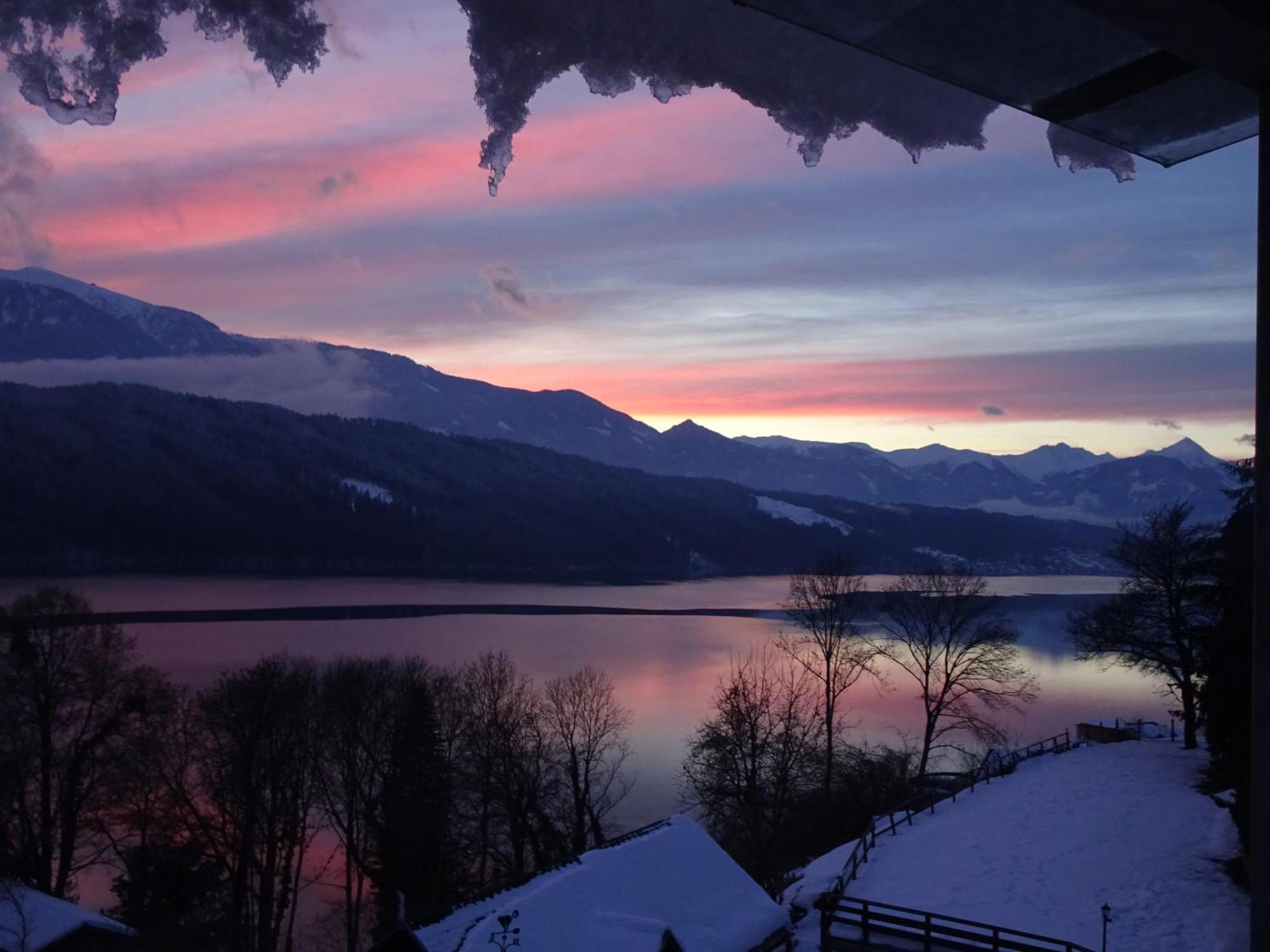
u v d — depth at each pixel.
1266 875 2.38
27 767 36.16
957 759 53.84
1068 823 31.70
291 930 36.88
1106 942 20.88
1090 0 2.19
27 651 35.81
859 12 2.28
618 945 17.78
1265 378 2.45
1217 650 28.98
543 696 56.56
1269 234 2.47
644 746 54.56
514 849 37.25
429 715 36.62
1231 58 2.36
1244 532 26.92
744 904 22.38
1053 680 77.69
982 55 2.48
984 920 24.02
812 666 57.69
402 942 15.59
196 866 36.16
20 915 25.00
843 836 38.31
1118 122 2.82
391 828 35.12
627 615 121.44
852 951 22.12
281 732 37.09
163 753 37.09
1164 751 41.53
